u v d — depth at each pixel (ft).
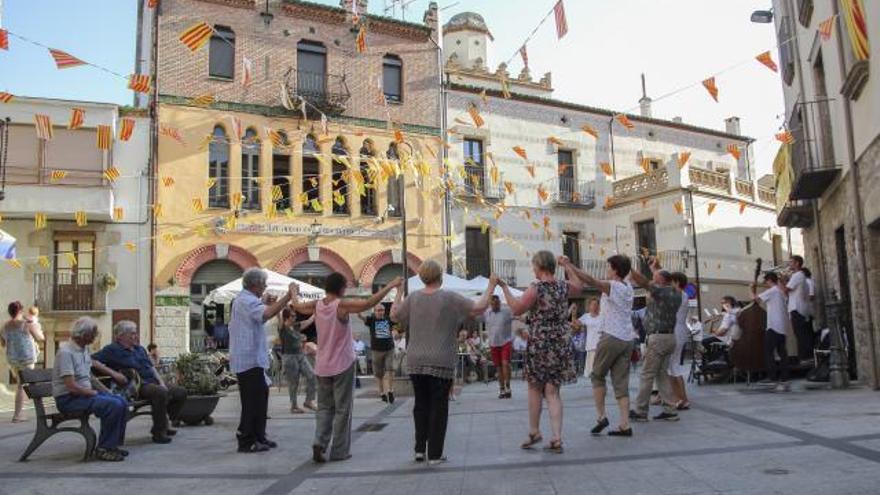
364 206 82.99
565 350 21.57
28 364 36.83
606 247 101.14
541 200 95.76
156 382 28.81
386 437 26.96
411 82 86.74
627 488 15.72
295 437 27.78
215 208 74.59
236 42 77.51
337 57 82.79
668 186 94.84
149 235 71.20
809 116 45.29
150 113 72.84
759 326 39.01
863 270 35.24
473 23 125.90
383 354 41.81
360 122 82.84
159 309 70.44
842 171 38.88
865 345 36.99
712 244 96.53
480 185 90.99
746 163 118.93
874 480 15.06
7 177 66.39
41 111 67.67
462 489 16.69
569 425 26.94
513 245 92.53
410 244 83.61
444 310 20.58
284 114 78.89
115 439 23.48
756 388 38.34
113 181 70.23
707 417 27.30
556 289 21.89
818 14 39.99
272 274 61.62
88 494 17.83
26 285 67.15
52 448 26.48
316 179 80.53
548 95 116.47
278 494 17.21
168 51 74.02
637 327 55.06
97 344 68.28
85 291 69.10
